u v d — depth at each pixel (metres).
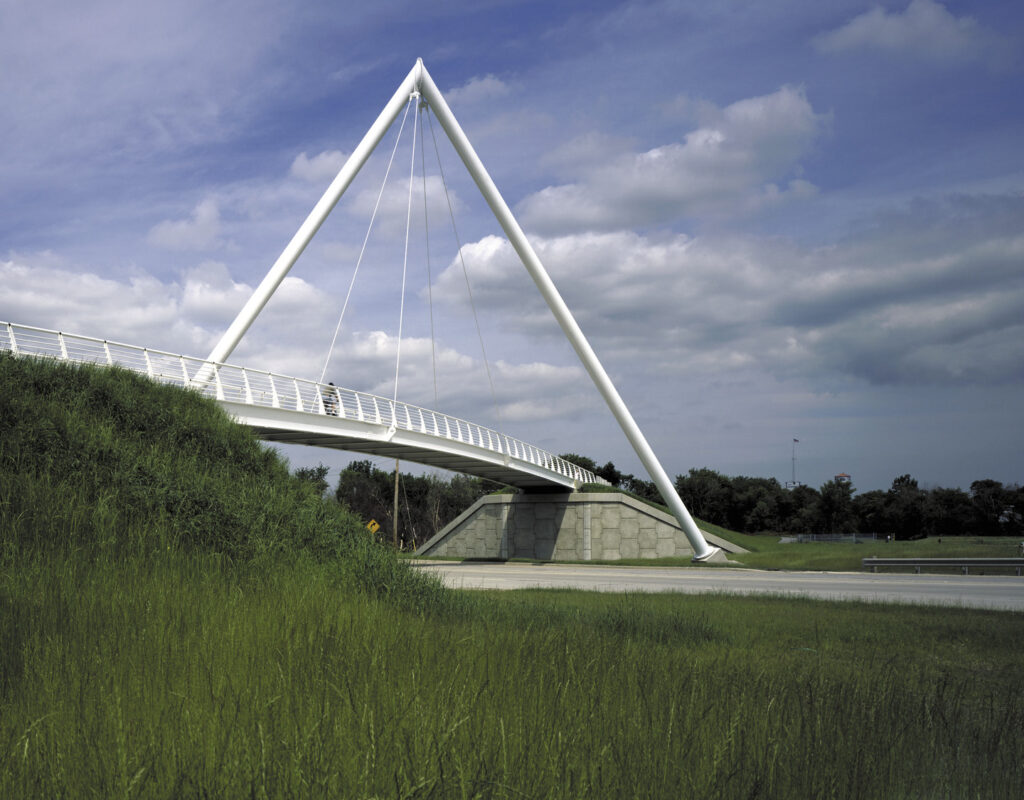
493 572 36.19
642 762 3.67
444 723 3.83
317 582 10.05
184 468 13.84
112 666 4.94
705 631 11.02
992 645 10.65
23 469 11.37
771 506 119.50
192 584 8.71
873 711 5.17
